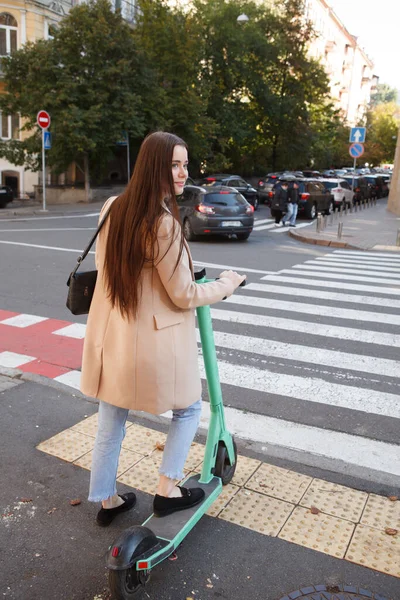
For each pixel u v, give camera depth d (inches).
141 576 92.2
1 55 1066.1
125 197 92.3
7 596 96.5
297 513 120.3
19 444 148.6
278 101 1422.2
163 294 94.2
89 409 171.6
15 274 383.9
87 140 922.7
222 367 213.8
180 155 91.4
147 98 1016.2
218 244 583.5
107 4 948.0
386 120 3083.2
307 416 173.0
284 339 249.4
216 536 112.5
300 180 951.6
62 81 904.9
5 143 995.9
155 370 93.7
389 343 246.8
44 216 829.8
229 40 1262.3
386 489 131.6
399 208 1043.9
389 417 173.6
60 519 118.0
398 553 108.7
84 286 100.6
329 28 2935.5
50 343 237.0
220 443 122.7
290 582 100.7
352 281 387.5
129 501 119.0
